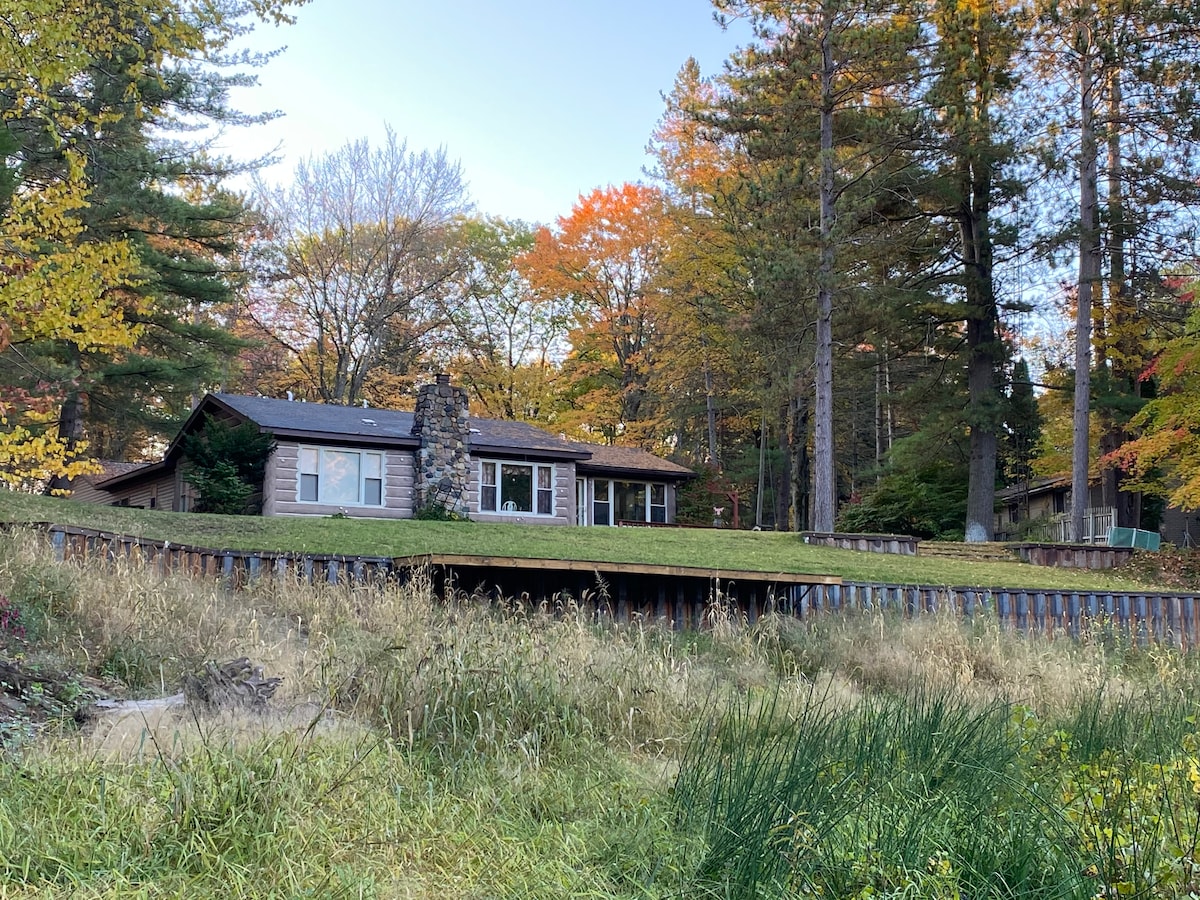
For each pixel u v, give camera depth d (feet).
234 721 16.72
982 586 50.96
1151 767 15.33
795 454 109.09
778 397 84.02
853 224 74.69
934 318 82.84
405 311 121.60
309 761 15.03
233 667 19.52
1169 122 73.72
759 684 28.17
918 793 15.71
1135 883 11.76
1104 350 85.10
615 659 24.75
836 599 45.44
